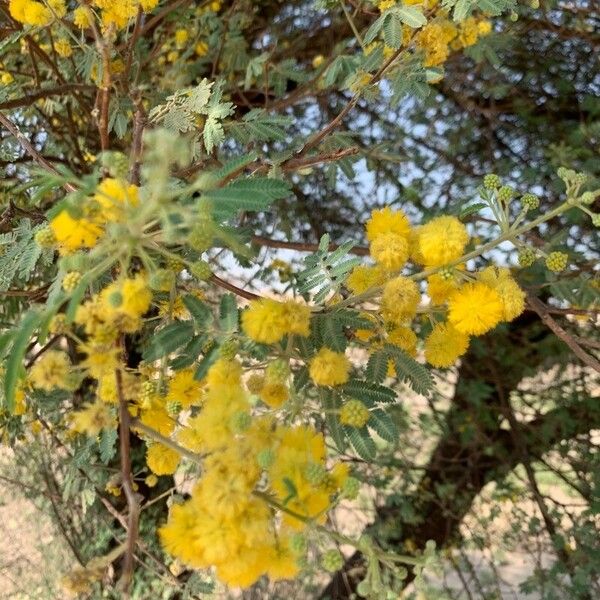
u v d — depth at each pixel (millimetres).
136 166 209
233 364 182
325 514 167
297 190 516
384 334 214
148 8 246
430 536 572
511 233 193
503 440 577
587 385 549
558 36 473
